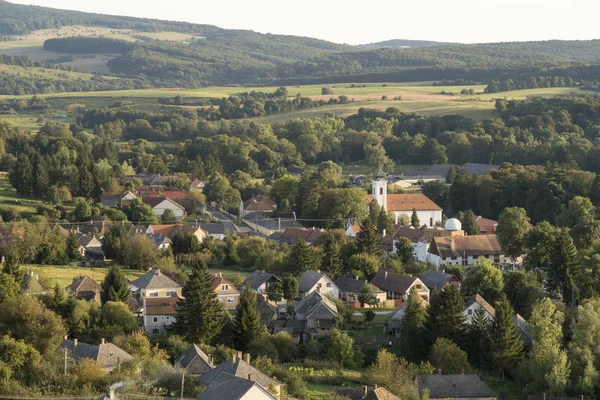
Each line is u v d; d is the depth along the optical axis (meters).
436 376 131.50
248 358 127.38
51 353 123.25
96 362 117.12
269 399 100.06
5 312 136.75
